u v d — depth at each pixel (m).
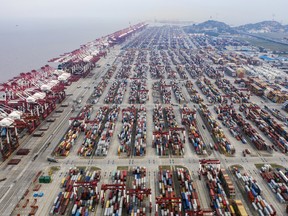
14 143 115.38
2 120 107.06
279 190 87.81
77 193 87.25
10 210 80.00
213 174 95.81
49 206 81.81
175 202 79.56
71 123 140.38
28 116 126.31
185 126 138.62
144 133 127.81
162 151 111.56
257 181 94.50
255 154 112.31
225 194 87.00
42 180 92.69
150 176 96.69
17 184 91.75
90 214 79.25
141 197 84.06
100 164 104.06
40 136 126.19
